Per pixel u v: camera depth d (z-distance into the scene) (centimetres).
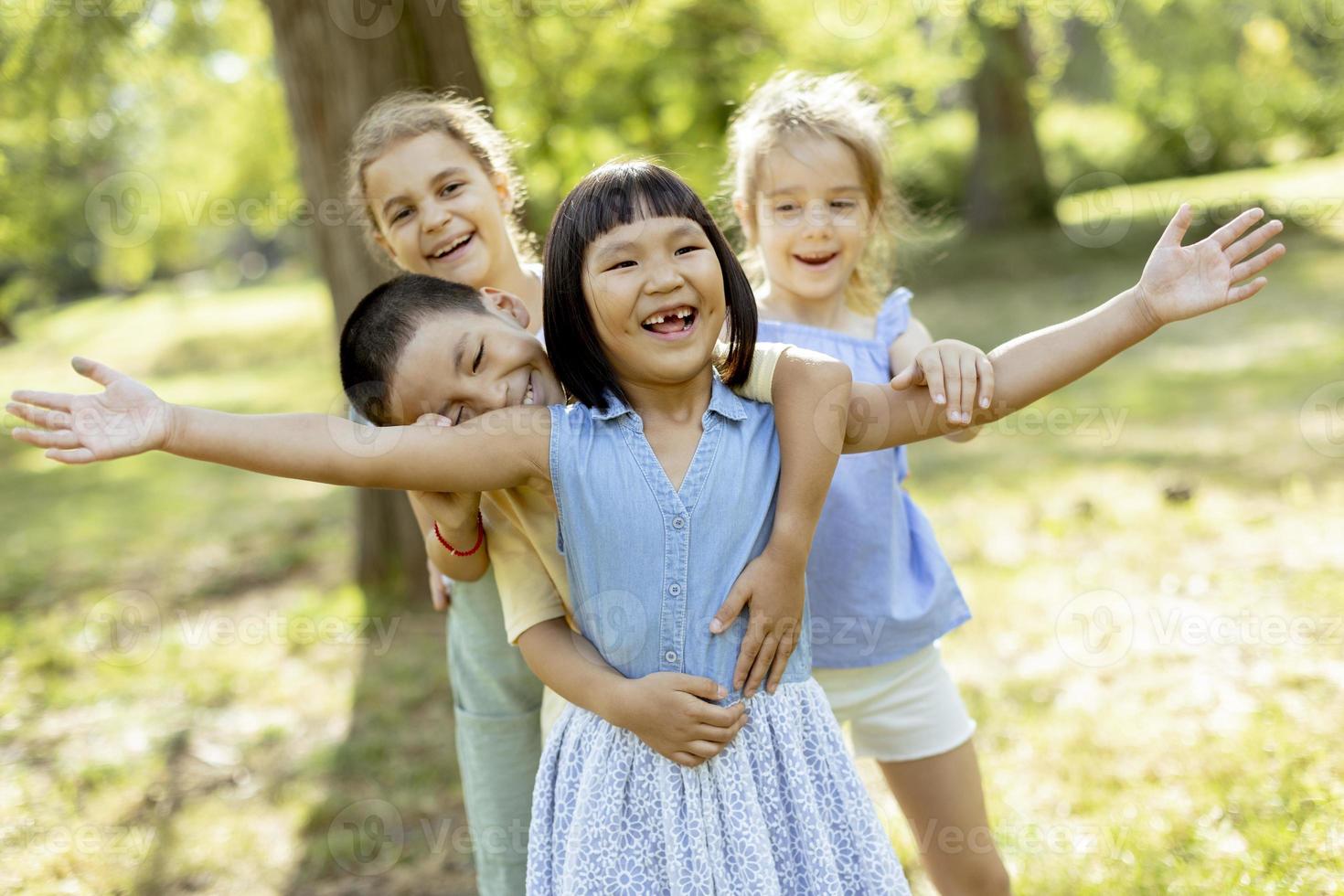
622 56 767
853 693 216
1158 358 899
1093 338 164
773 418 174
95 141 750
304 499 821
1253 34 1700
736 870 162
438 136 214
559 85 727
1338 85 1770
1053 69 1575
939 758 221
